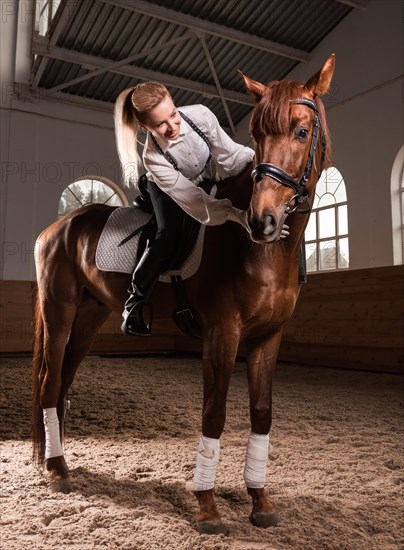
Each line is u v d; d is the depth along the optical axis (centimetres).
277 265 178
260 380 190
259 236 153
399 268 594
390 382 557
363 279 637
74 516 186
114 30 899
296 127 158
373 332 619
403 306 587
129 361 806
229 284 179
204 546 162
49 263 254
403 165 812
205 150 199
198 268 190
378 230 820
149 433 332
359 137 863
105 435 326
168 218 200
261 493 187
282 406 428
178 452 281
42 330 255
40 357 252
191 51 970
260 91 176
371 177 838
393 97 816
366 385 546
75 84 1008
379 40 847
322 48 965
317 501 204
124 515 187
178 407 430
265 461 189
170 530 175
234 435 327
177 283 197
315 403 441
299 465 256
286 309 185
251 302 178
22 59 1000
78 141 1024
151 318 216
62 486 214
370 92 851
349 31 906
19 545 162
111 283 229
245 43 932
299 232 179
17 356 826
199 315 193
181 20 867
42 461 240
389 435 325
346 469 251
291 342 750
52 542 165
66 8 788
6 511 192
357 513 194
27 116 986
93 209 258
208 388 181
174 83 1010
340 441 309
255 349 193
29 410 411
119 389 525
